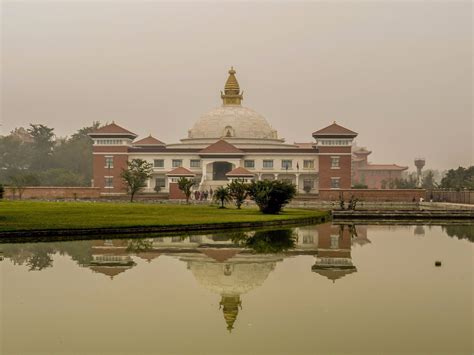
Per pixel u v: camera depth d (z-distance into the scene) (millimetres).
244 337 14172
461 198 89812
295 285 19891
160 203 76375
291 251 28359
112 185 106062
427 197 103125
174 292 18750
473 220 55125
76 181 135125
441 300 17688
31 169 158875
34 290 18844
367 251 28719
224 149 104688
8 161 161375
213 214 50031
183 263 24172
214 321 15484
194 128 123188
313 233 38531
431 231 41219
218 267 23281
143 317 15812
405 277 21406
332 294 18484
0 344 13633
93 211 49031
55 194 92688
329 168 104375
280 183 54438
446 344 13648
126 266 23312
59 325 15078
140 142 126875
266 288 19391
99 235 34344
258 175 106688
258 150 106375
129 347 13453
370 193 94312
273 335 14320
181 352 13141
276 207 53562
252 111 123875
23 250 27562
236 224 41062
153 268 22938
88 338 14078
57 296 18062
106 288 19219
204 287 19469
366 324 15227
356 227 44719
